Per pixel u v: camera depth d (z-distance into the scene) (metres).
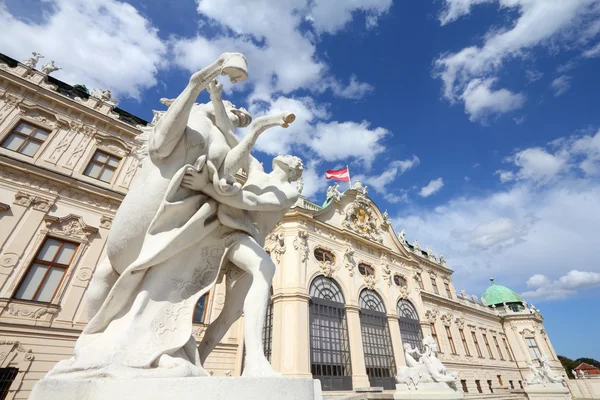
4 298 10.09
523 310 36.72
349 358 15.80
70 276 11.67
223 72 1.68
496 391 23.53
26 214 11.78
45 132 14.00
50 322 10.61
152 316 1.49
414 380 9.18
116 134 15.99
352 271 19.19
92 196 13.66
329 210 21.08
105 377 1.20
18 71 14.26
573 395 29.23
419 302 23.11
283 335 14.50
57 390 1.14
